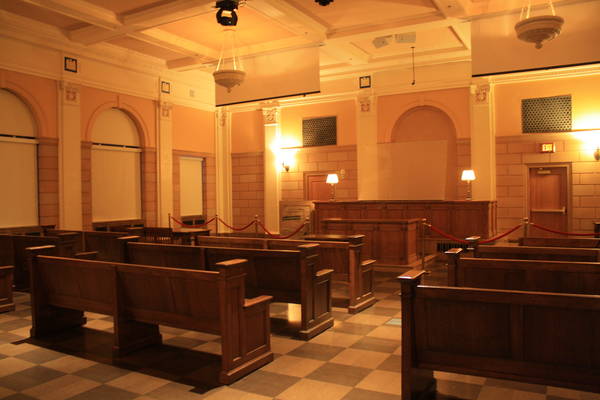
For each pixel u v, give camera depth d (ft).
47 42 33.63
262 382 12.94
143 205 41.50
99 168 38.40
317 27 31.81
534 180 38.37
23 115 33.37
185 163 46.24
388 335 17.06
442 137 41.70
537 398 11.70
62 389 12.66
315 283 17.24
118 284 15.08
